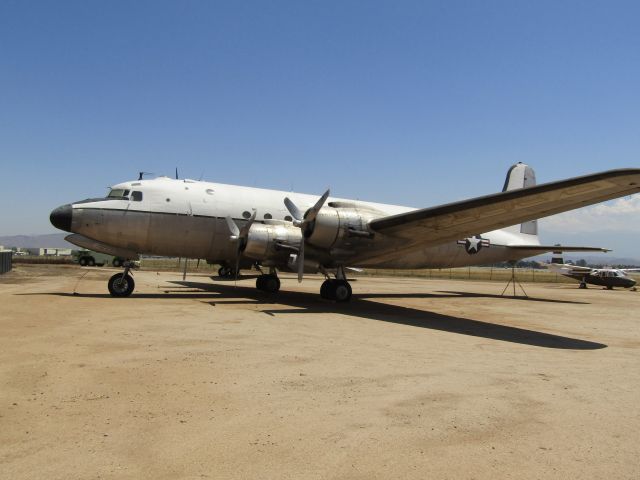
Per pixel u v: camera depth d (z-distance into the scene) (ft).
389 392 16.56
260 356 21.54
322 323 32.73
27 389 15.62
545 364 21.94
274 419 13.64
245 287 63.36
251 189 52.75
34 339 23.71
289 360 20.97
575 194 33.06
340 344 25.17
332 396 15.92
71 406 14.12
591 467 11.03
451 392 16.76
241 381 17.38
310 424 13.32
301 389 16.62
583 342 28.76
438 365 20.97
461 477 10.40
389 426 13.32
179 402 14.84
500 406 15.31
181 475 10.15
